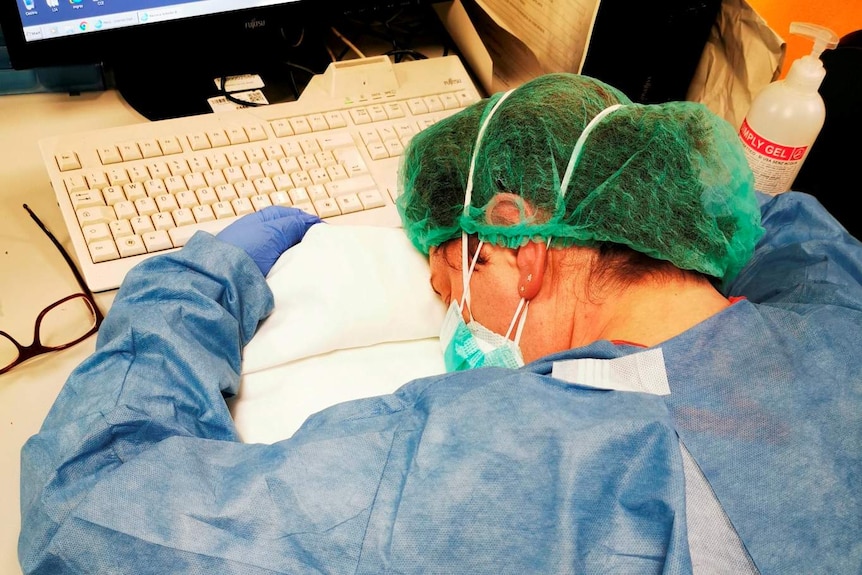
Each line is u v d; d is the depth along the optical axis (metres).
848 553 0.52
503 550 0.53
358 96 1.02
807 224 0.84
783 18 1.11
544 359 0.64
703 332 0.60
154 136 0.92
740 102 1.01
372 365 0.84
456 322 0.79
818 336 0.60
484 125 0.74
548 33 1.02
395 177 0.96
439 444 0.57
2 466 0.69
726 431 0.56
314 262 0.85
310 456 0.59
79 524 0.56
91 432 0.63
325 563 0.55
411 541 0.53
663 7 0.97
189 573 0.55
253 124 0.96
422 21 1.25
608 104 0.72
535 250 0.70
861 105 0.97
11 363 0.76
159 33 1.00
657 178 0.67
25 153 0.97
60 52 0.95
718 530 0.53
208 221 0.87
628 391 0.58
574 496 0.53
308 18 1.08
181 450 0.62
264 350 0.81
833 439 0.55
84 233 0.83
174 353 0.71
